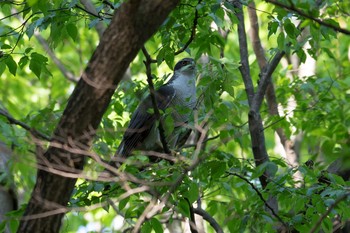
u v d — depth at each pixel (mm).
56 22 11188
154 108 9922
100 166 9859
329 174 10383
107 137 11844
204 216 10938
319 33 11109
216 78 11188
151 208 9531
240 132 11859
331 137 13789
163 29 11297
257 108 12156
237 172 10719
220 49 11938
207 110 11219
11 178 10781
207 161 10352
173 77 13117
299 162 13406
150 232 10031
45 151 8945
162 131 10289
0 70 11289
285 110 13969
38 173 8281
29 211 8203
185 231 11953
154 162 10648
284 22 10938
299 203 10234
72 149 8109
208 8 11039
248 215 10914
